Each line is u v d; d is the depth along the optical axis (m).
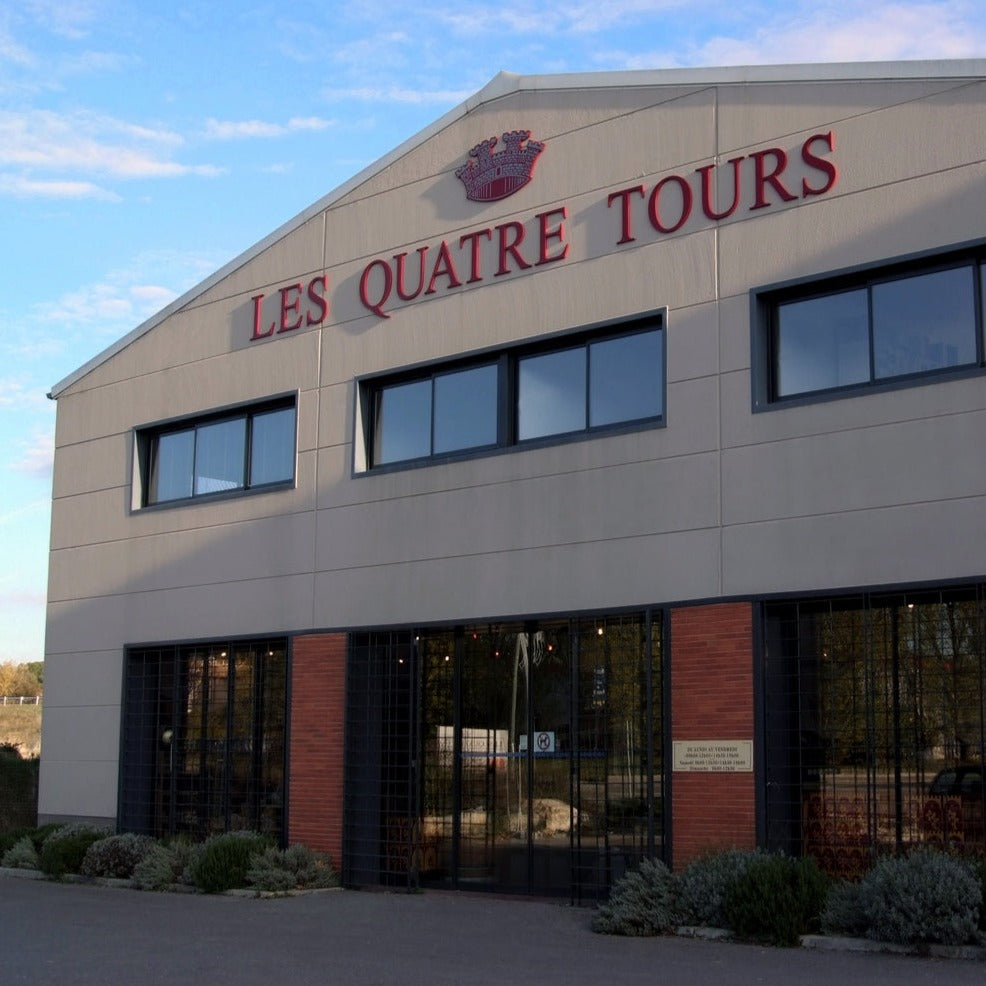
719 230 16.81
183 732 22.30
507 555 18.28
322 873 19.19
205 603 22.11
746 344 16.34
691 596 16.33
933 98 15.28
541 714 17.95
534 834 17.81
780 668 15.68
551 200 18.61
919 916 12.52
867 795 14.46
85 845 21.59
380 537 19.83
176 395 23.27
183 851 20.16
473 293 19.30
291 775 20.30
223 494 22.19
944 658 14.68
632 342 17.64
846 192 15.79
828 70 16.16
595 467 17.52
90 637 23.89
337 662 20.08
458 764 18.78
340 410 20.72
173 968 12.48
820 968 11.92
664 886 14.68
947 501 14.52
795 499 15.64
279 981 11.70
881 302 15.51
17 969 12.52
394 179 20.62
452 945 13.81
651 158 17.64
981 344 14.66
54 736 24.14
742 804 15.50
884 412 15.09
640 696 16.84
